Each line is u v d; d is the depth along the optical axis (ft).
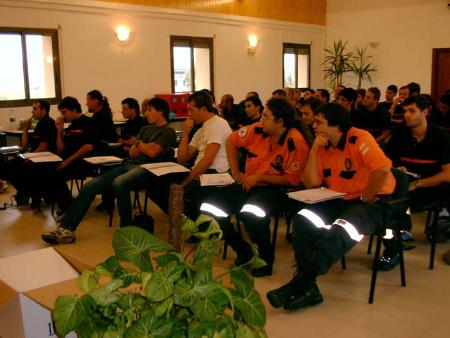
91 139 16.17
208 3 31.53
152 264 4.25
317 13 39.93
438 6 35.27
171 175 13.11
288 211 11.89
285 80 38.29
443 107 17.35
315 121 10.60
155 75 29.07
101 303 3.73
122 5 26.96
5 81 23.47
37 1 23.71
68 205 15.79
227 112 22.35
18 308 4.81
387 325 8.78
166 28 29.27
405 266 11.43
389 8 37.42
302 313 9.27
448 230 13.00
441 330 8.59
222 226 11.13
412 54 36.88
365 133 9.87
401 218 10.19
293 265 11.44
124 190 13.38
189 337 3.64
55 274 5.39
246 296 3.98
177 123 27.94
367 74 38.81
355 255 12.16
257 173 11.34
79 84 25.75
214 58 32.42
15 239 13.96
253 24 34.73
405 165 12.37
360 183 9.91
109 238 13.87
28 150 20.33
